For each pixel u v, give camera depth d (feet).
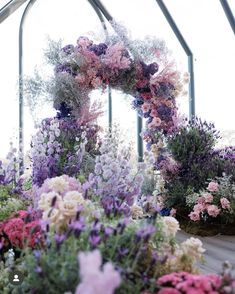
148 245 5.22
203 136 13.76
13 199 7.84
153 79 13.62
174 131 14.08
